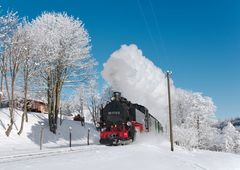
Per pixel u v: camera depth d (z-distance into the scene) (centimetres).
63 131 3969
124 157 1597
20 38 3303
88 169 1155
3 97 3866
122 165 1344
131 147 2222
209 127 6556
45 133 3578
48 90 3806
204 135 6438
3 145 2772
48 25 3878
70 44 3806
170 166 1625
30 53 3384
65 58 3738
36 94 3994
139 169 1326
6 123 3300
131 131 2953
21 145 2928
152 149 2359
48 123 3956
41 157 1441
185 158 2428
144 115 3469
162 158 1864
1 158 1376
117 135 2853
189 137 4769
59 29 3844
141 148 2227
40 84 3844
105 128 2936
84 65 3944
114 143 2845
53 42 3681
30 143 3122
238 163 3167
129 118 3033
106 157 1528
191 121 6412
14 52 3200
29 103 4288
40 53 3534
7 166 1101
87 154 1612
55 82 3766
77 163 1265
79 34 3875
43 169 1072
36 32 3631
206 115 6600
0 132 3064
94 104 5866
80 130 4331
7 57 3206
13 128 3278
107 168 1224
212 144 6825
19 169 1042
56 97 3819
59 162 1258
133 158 1606
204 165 2402
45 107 5184
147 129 3478
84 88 4462
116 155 1644
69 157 1444
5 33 3192
